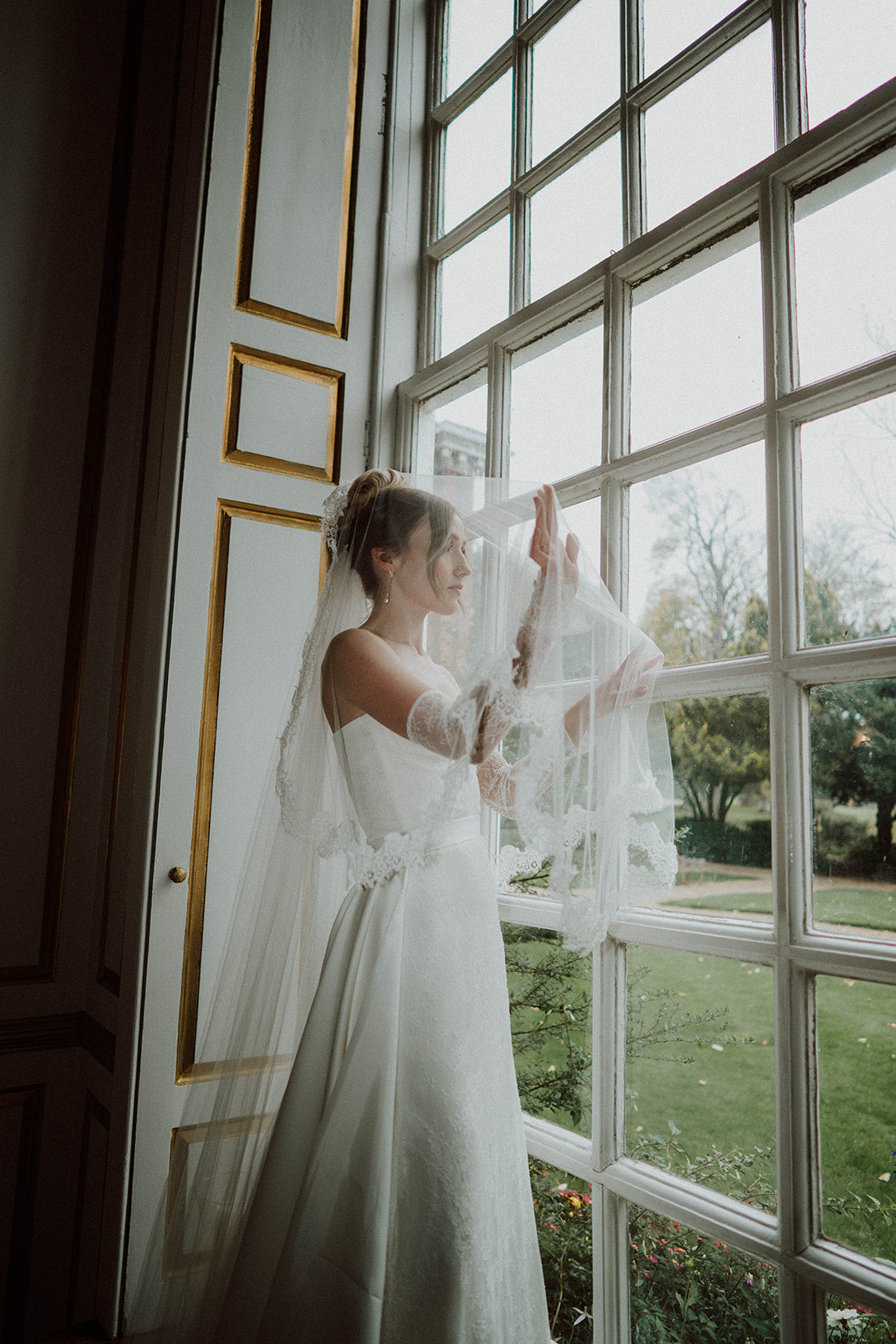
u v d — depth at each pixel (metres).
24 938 2.18
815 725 1.29
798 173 1.37
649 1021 1.50
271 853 1.49
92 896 2.27
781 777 1.30
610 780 1.25
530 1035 1.79
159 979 1.81
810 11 1.42
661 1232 1.45
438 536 1.40
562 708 1.16
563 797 1.14
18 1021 2.15
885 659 1.18
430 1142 1.19
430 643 1.45
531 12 2.11
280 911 1.46
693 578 1.51
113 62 2.47
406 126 2.41
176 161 2.23
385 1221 1.16
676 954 1.47
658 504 1.59
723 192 1.47
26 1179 2.11
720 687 1.43
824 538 1.30
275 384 2.10
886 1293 1.10
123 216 2.46
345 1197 1.17
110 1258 1.74
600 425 1.73
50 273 2.35
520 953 1.84
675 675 1.50
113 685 2.28
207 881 1.89
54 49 2.41
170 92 2.37
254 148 2.14
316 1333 1.11
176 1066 1.82
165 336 2.14
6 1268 2.07
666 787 1.32
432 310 2.33
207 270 2.04
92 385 2.39
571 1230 1.65
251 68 2.16
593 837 1.22
